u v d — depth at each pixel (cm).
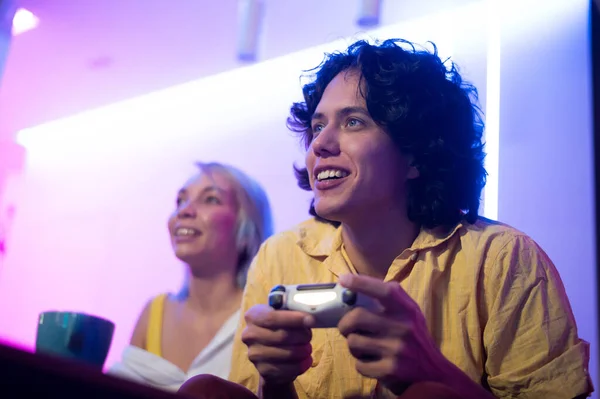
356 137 95
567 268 158
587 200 162
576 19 180
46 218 323
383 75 98
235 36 266
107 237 292
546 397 85
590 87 172
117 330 269
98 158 315
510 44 186
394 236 98
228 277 202
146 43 280
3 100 336
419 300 93
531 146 172
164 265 269
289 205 235
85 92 321
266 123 258
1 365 37
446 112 102
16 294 316
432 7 207
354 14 235
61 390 40
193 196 213
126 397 43
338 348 94
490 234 97
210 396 72
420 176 99
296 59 260
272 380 79
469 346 91
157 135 296
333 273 102
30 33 286
